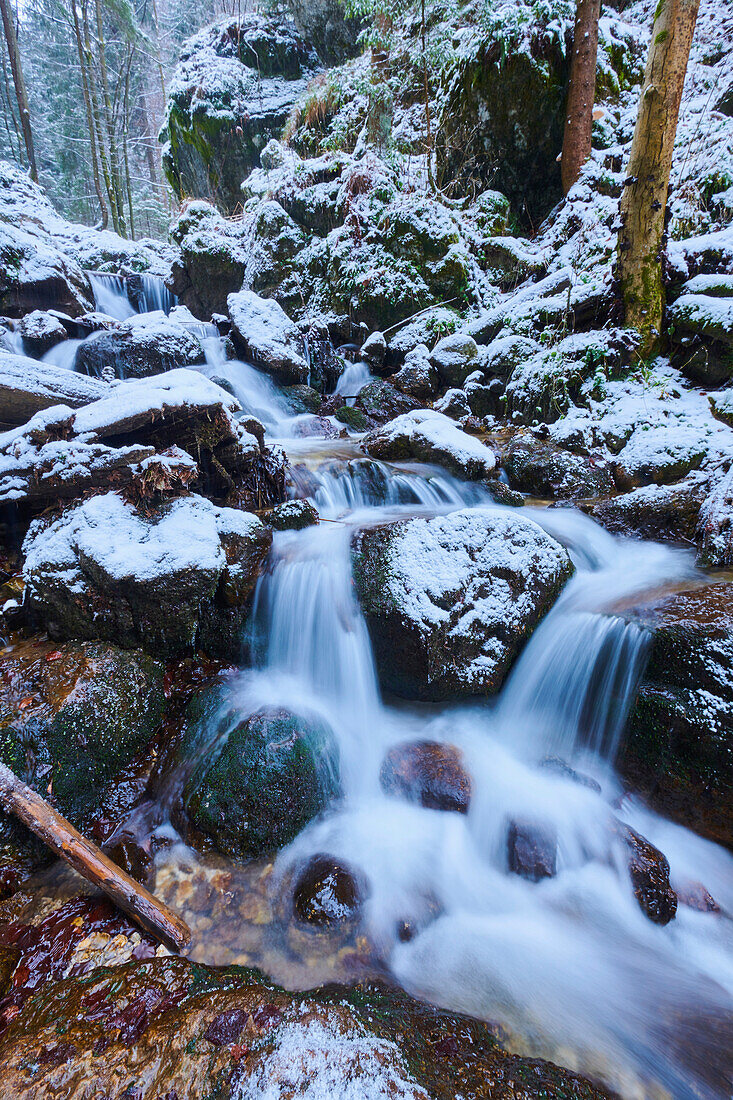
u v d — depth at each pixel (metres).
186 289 12.57
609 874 2.70
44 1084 1.66
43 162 24.58
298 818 2.86
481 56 9.20
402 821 2.98
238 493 4.82
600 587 4.21
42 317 8.11
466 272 9.17
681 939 2.54
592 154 9.20
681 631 3.22
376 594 3.66
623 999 2.24
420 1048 1.84
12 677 3.02
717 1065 1.99
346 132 11.80
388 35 10.45
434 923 2.53
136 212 27.45
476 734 3.63
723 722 2.91
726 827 2.95
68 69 22.66
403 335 9.16
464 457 5.93
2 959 2.12
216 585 3.68
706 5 9.94
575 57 8.66
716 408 5.78
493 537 3.99
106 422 3.89
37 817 2.29
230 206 16.92
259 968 2.22
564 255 8.59
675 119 6.10
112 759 2.95
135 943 2.24
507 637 3.73
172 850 2.72
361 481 5.66
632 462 5.71
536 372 7.17
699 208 7.72
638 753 3.27
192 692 3.52
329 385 9.42
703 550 4.34
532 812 2.98
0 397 4.46
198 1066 1.71
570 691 3.68
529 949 2.44
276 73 15.79
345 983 2.19
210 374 8.09
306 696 3.64
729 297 6.11
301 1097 1.61
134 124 27.45
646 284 6.58
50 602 3.39
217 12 23.34
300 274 11.05
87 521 3.56
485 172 10.38
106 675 3.14
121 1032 1.82
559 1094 1.75
